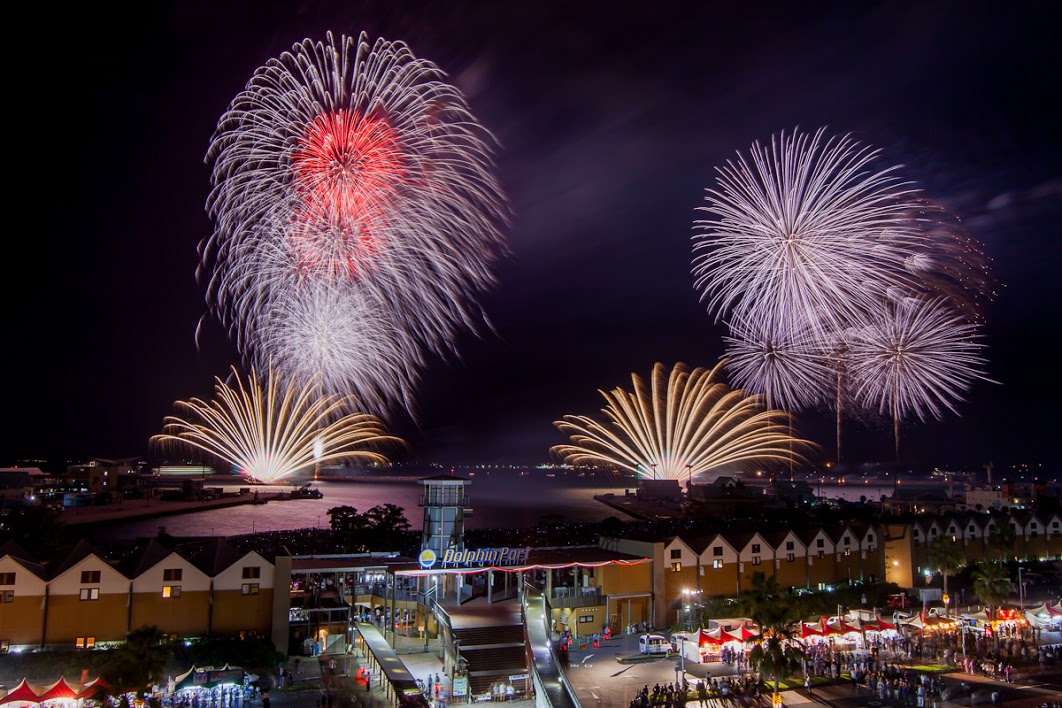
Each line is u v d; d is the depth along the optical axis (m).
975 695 75.62
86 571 81.50
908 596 122.44
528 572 104.88
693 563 108.75
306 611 92.25
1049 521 159.12
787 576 117.38
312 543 152.62
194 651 79.06
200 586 85.25
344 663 84.62
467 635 83.81
